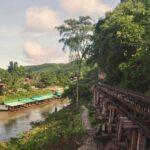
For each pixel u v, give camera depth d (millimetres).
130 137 15398
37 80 150000
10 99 100562
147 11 32875
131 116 15094
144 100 14352
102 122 31156
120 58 32594
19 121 67562
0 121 67875
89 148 26750
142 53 25219
